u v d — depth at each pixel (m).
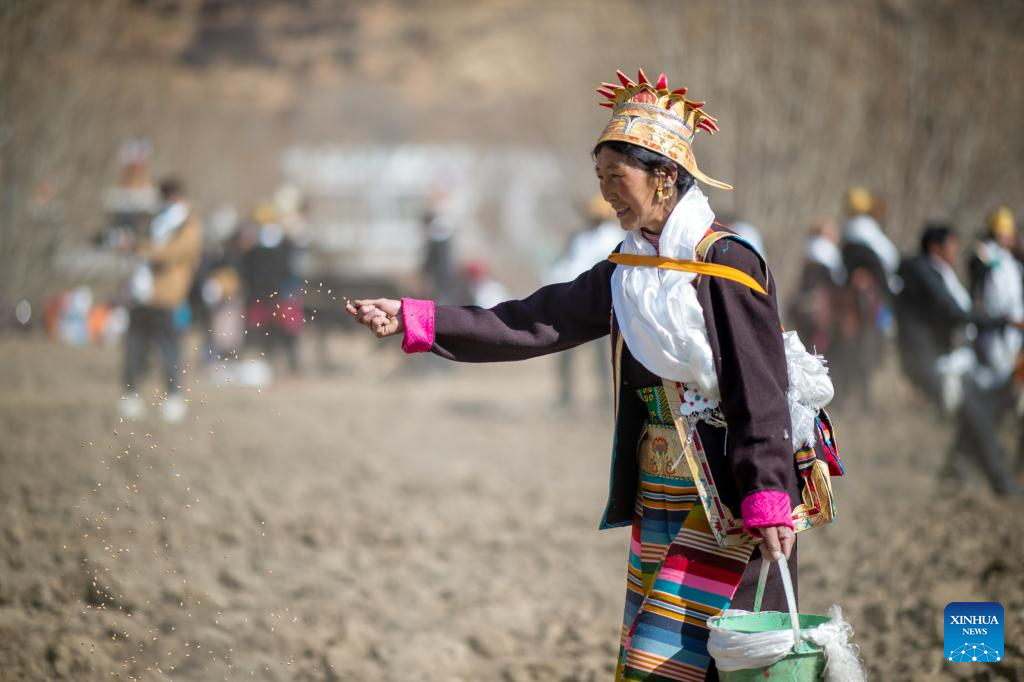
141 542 12.11
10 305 33.25
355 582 11.73
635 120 6.12
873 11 32.38
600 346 26.47
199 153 52.97
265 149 66.38
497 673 9.62
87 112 32.94
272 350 32.03
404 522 14.42
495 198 74.88
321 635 10.12
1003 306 18.23
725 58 32.12
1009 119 31.61
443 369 33.91
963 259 29.39
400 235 61.41
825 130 31.91
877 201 25.39
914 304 17.42
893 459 19.19
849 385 24.59
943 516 14.40
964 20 31.73
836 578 11.99
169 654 9.34
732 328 5.95
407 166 68.12
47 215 32.69
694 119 6.26
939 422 22.36
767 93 31.98
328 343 41.81
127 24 35.69
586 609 11.36
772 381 5.91
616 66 39.09
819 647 5.85
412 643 10.14
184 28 88.44
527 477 17.94
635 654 6.05
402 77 95.69
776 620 6.06
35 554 11.38
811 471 6.13
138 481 15.07
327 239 54.00
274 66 91.62
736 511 6.11
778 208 31.48
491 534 14.12
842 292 24.56
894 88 32.06
